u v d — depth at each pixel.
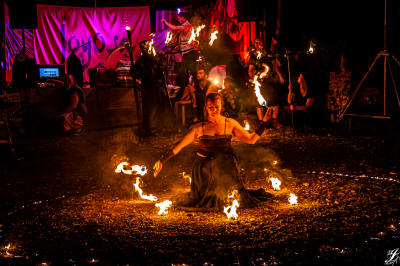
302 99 11.86
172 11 16.75
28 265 3.73
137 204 5.48
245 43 14.29
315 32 13.26
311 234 4.23
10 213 5.25
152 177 6.98
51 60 16.22
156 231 4.45
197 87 10.60
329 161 7.72
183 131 12.02
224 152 5.34
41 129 11.83
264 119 5.43
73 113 12.00
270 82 11.27
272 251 3.85
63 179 7.01
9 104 9.48
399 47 12.47
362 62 12.70
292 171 7.05
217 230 4.43
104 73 13.60
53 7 16.03
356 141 9.62
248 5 13.06
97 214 5.09
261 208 5.12
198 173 5.34
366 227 4.39
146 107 12.05
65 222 4.84
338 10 13.04
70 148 10.02
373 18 12.66
